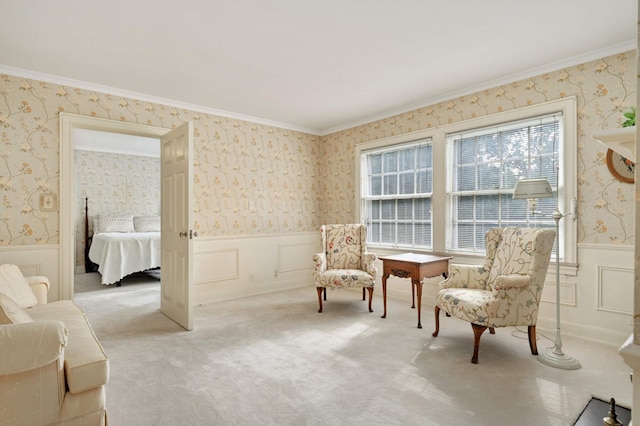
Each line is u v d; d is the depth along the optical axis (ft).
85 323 6.83
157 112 12.49
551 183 10.11
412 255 11.87
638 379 1.92
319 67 10.00
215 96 12.37
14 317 5.01
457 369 7.56
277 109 13.93
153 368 7.64
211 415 5.87
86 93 11.10
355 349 8.71
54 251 10.54
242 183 14.69
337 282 11.89
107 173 22.90
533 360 8.00
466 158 12.09
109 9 7.09
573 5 7.13
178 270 10.87
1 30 7.86
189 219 10.27
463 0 6.93
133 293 15.17
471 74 10.57
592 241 9.27
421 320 11.10
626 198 8.79
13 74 9.95
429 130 12.91
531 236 8.44
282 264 15.98
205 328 10.38
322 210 17.46
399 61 9.66
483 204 11.68
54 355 4.50
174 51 8.95
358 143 15.60
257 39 8.39
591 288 9.28
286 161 16.17
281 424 5.62
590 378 7.11
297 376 7.28
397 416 5.82
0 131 9.82
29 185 10.22
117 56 9.21
